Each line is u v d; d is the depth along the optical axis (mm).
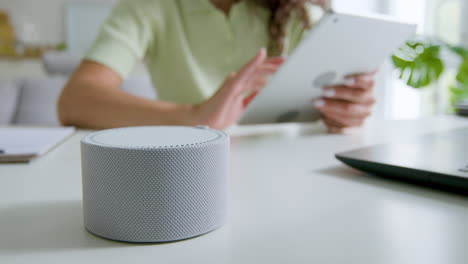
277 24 1061
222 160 239
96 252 210
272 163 440
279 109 662
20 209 281
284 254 205
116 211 220
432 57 1077
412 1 2191
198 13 1062
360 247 213
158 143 227
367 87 684
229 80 642
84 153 230
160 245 219
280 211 274
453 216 265
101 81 795
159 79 1133
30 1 3533
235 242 221
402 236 229
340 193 320
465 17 1935
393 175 348
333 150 525
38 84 1753
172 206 219
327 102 677
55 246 218
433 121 871
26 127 777
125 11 985
